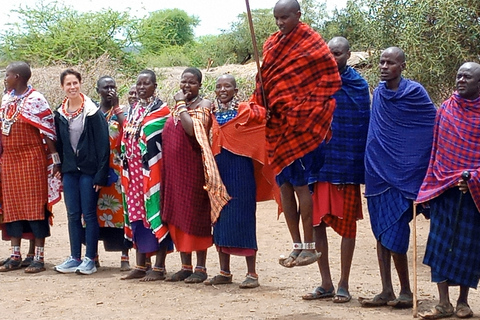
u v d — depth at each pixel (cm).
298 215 586
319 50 554
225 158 741
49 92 1720
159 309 649
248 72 1875
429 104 638
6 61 2592
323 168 656
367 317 609
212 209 730
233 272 836
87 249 834
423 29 1001
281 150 566
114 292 725
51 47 2461
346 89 664
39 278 807
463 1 980
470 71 602
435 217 614
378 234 643
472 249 602
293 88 557
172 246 809
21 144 844
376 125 645
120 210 841
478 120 603
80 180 833
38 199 847
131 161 784
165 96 1612
